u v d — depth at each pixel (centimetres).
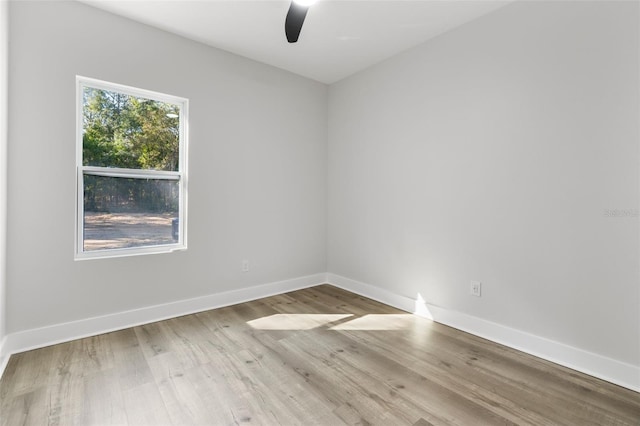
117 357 219
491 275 255
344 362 217
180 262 297
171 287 292
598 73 200
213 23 271
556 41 217
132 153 277
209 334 258
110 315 261
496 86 249
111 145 266
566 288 216
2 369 199
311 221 400
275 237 365
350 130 381
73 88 241
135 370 203
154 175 287
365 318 298
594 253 204
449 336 261
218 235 320
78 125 250
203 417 162
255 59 339
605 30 197
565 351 216
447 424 158
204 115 307
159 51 279
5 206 212
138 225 281
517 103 237
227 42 303
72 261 244
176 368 206
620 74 192
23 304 225
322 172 409
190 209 302
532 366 214
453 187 279
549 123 222
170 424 157
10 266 219
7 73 213
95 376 196
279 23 271
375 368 210
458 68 274
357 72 370
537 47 226
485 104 256
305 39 297
